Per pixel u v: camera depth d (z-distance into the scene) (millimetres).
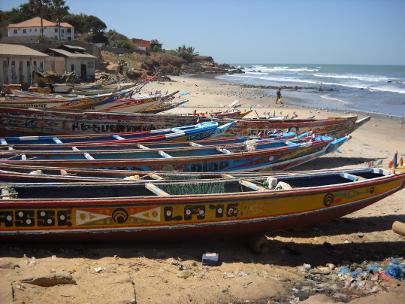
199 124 14922
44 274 6035
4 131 14523
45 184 7703
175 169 10641
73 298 5664
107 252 7270
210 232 7582
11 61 35062
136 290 6090
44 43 50906
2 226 6719
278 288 6617
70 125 14750
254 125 15836
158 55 92812
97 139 13289
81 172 8883
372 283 7039
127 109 20844
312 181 9242
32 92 28484
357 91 52781
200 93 43781
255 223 7645
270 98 41188
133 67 69000
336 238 8828
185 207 7270
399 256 8117
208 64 110188
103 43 82688
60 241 7141
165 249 7707
